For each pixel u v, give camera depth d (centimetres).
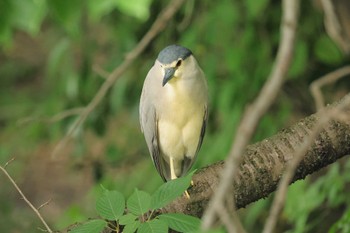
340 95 1191
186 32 1109
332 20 483
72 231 574
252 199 674
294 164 419
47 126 1268
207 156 1072
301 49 1047
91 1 530
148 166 1186
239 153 365
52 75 1302
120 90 1164
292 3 397
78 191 1798
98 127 1224
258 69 1077
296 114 1212
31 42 2284
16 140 1510
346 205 955
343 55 1131
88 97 1209
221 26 1077
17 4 558
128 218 562
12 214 1314
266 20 1105
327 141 672
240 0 1101
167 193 559
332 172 890
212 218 362
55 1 538
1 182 1416
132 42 1170
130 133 1319
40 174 1834
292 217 912
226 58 1070
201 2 1138
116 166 1252
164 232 539
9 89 2073
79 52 1252
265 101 370
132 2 525
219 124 1159
